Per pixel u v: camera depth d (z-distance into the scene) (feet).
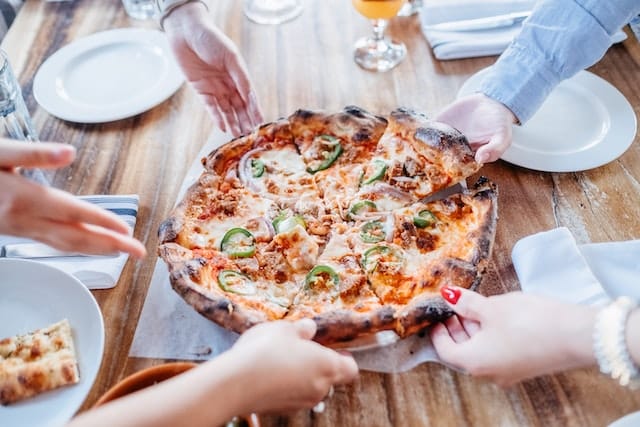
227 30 2.71
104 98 2.37
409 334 1.55
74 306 1.61
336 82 2.42
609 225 1.85
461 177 1.90
